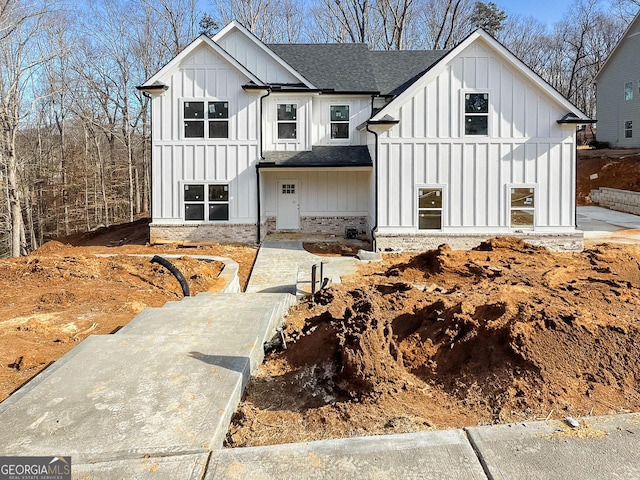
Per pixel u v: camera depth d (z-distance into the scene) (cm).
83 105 3644
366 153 1934
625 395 400
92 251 1692
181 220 1848
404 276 1123
